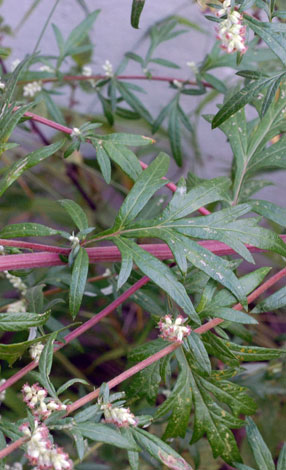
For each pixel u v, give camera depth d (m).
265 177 0.94
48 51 0.86
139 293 0.62
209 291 0.49
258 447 0.50
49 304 0.56
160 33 0.73
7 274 0.60
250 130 0.65
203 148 0.93
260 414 0.73
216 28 0.45
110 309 0.51
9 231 0.46
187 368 0.51
